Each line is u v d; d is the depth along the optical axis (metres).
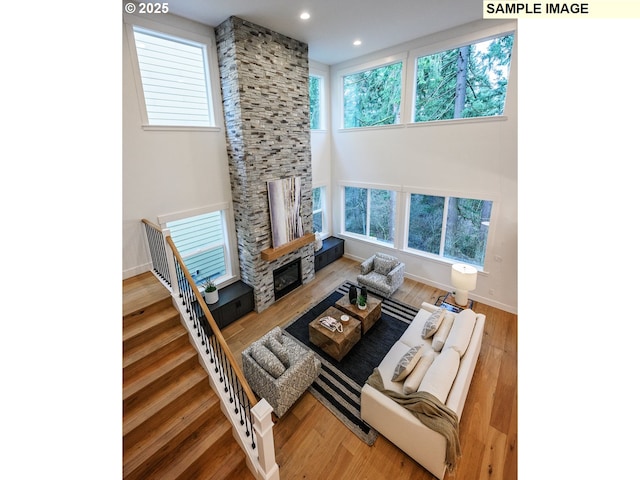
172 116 4.38
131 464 2.51
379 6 4.02
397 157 6.04
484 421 3.26
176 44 4.25
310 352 3.56
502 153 4.75
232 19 4.17
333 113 6.96
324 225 7.68
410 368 3.16
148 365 3.16
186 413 2.95
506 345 4.39
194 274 5.11
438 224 5.92
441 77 5.25
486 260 5.28
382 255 6.21
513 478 2.75
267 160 5.10
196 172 4.68
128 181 4.04
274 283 5.74
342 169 7.14
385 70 5.98
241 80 4.43
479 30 4.54
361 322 4.55
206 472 2.72
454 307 4.64
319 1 3.83
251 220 5.05
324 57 6.16
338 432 3.20
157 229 3.92
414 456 2.81
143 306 3.48
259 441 2.54
